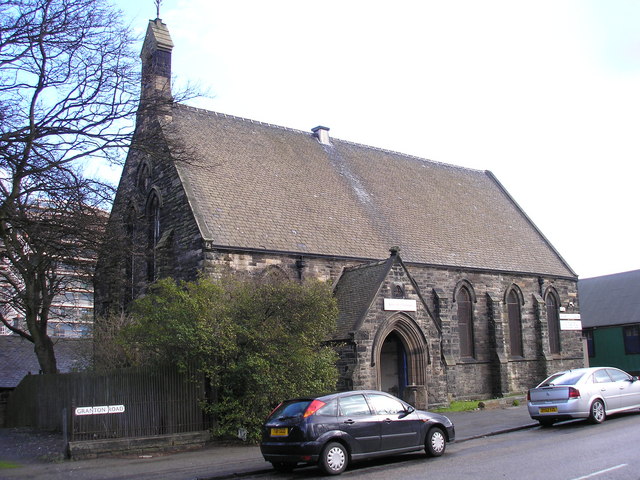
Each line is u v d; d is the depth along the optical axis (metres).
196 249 27.48
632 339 59.06
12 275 31.70
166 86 32.81
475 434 20.39
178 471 15.88
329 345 26.28
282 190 33.47
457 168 49.09
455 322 36.03
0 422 32.47
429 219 39.69
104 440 18.55
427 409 27.64
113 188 21.42
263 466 16.31
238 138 35.44
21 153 18.12
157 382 20.12
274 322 21.25
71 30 19.28
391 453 15.56
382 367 30.08
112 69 20.48
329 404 15.15
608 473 12.66
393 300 27.50
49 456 18.47
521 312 40.50
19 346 41.75
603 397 21.27
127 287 32.75
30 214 20.70
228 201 30.23
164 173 31.16
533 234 46.50
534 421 23.09
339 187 37.03
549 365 40.78
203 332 19.95
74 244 20.81
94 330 26.78
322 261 30.66
